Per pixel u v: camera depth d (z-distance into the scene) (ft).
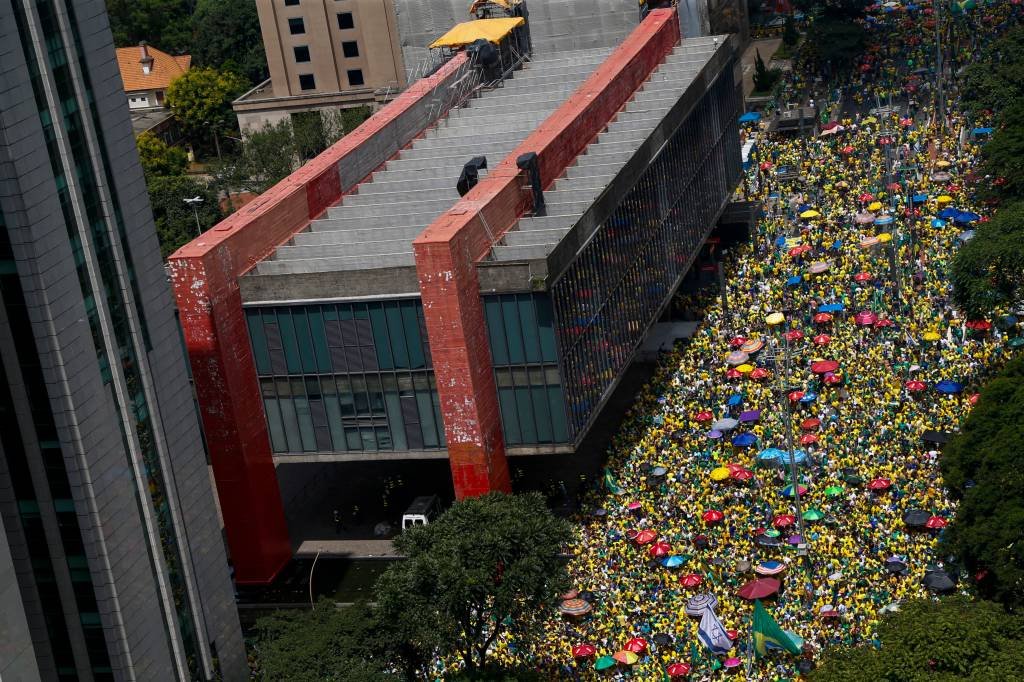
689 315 580.30
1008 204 538.47
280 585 451.94
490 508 349.82
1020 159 564.71
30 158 306.76
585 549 414.21
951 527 365.40
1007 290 474.49
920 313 519.60
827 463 431.84
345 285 437.58
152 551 350.43
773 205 655.35
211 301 429.38
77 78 325.83
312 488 506.48
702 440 461.37
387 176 547.08
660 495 437.99
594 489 456.86
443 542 339.77
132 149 349.61
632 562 403.54
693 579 383.65
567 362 439.63
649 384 521.65
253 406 450.30
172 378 363.56
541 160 497.87
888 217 593.01
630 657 353.72
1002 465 362.94
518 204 477.77
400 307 435.94
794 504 414.00
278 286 442.50
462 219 431.02
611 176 503.61
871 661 303.68
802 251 584.40
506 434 447.01
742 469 432.66
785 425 455.63
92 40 333.62
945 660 298.76
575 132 531.09
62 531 328.90
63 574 333.21
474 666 341.41
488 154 552.82
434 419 449.48
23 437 322.14
